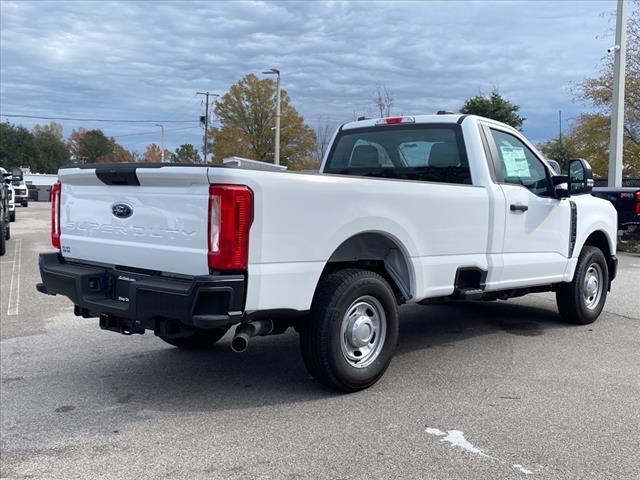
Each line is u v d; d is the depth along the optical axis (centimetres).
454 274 557
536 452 389
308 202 442
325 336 466
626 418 445
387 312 507
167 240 438
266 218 420
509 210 607
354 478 355
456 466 370
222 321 406
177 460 379
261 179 417
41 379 543
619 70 1933
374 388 507
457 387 511
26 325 759
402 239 507
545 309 845
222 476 358
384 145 675
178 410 463
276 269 428
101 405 476
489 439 408
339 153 720
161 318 433
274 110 5844
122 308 450
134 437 414
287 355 612
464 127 608
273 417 446
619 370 560
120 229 472
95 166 482
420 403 473
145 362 593
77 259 520
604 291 766
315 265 450
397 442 403
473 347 638
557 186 678
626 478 357
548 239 664
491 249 593
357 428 425
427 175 635
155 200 443
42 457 387
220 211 404
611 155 1966
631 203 1583
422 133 641
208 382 529
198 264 418
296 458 380
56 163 10694
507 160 630
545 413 454
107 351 635
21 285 1061
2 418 452
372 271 521
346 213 466
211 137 6103
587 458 381
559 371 556
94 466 373
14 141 9369
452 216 550
